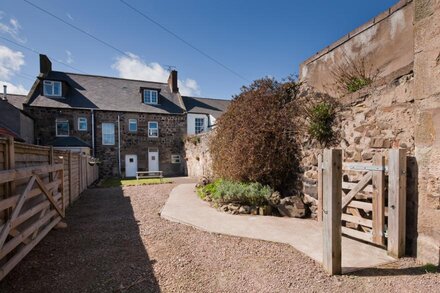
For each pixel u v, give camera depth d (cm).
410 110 303
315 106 466
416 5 287
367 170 338
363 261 286
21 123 1202
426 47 276
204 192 714
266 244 346
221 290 237
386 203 321
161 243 360
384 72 428
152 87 1900
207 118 1880
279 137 554
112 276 265
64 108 1490
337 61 526
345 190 397
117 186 1073
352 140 395
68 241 374
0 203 236
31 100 1447
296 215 477
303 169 516
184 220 462
